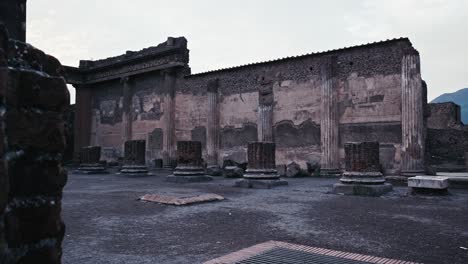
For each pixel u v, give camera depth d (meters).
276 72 18.09
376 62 15.21
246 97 19.08
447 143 17.19
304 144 17.02
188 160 14.38
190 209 7.45
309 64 17.12
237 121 19.31
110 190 11.02
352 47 15.66
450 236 5.06
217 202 8.49
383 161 14.77
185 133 21.34
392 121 14.70
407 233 5.25
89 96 26.44
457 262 3.87
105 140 25.53
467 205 8.11
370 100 15.27
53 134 1.75
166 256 4.09
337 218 6.45
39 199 1.70
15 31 1.84
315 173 16.48
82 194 9.98
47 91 1.73
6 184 1.45
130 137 24.00
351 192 10.05
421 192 9.79
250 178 12.08
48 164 1.74
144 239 4.89
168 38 21.86
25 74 1.63
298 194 10.13
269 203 8.34
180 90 21.70
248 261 3.75
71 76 25.78
